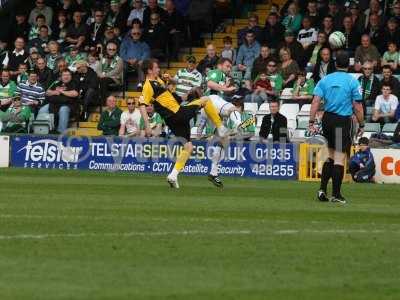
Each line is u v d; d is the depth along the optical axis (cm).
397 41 7062
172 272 2503
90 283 2352
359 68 6888
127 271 2500
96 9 8044
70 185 5091
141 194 4606
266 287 2353
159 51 7644
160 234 3089
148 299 2202
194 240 2984
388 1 7350
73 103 7219
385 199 4684
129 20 7831
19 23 8125
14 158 6738
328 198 4509
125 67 7544
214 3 7862
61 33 7994
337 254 2795
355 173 5975
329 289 2344
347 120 4281
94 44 7850
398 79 6800
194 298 2222
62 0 8188
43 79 7338
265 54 7062
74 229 3166
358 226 3403
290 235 3123
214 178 5212
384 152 6000
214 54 7181
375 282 2438
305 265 2630
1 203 4000
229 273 2506
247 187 5284
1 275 2422
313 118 4322
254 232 3172
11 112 7144
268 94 6906
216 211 3828
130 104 6694
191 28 7825
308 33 7262
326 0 7381
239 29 7612
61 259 2639
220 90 6569
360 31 7125
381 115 6506
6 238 2945
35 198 4266
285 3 7750
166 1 7744
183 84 6844
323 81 4288
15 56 7731
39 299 2173
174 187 5081
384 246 2945
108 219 3459
